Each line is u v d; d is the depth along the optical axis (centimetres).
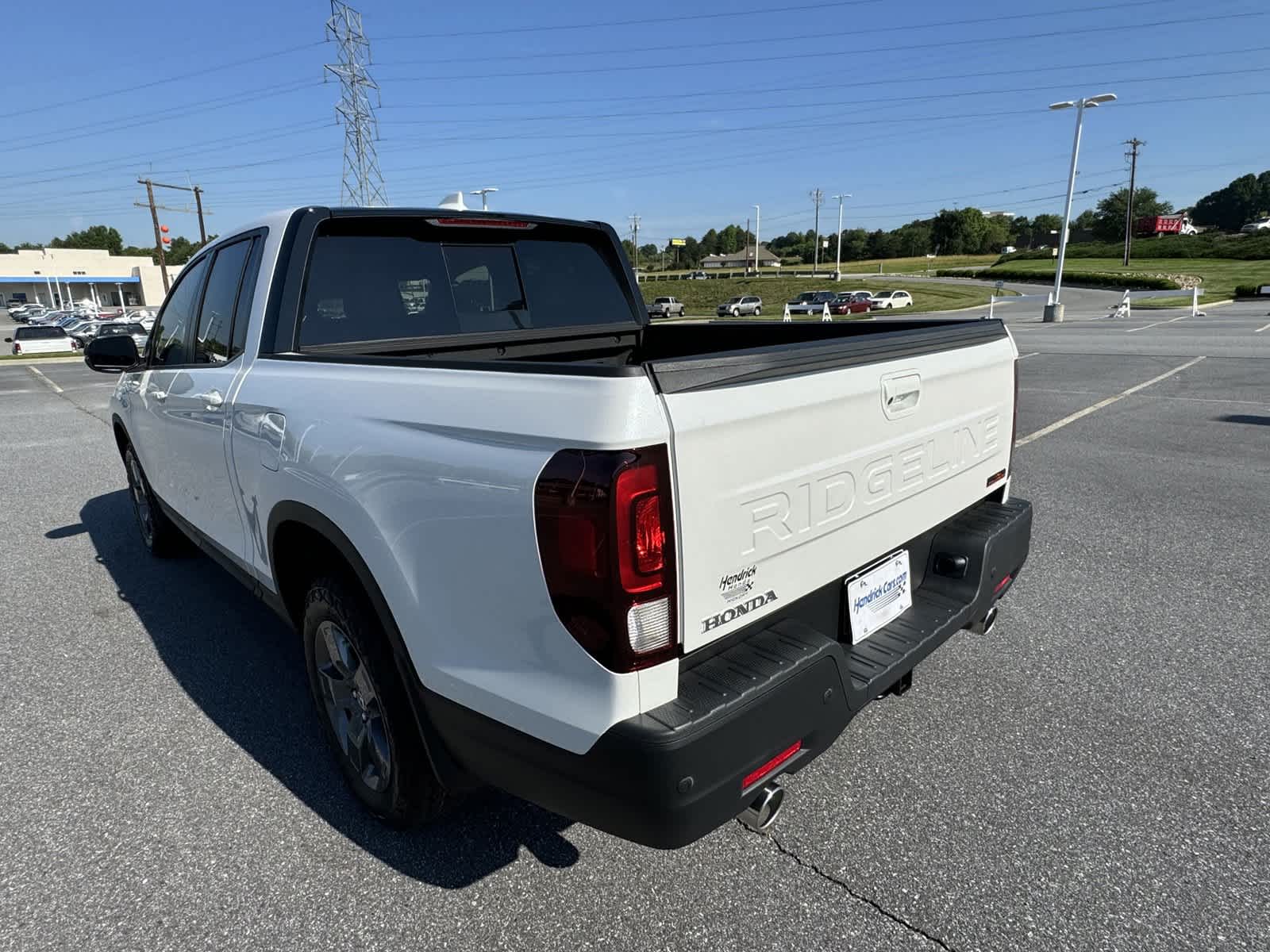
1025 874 219
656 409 151
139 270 9288
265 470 247
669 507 155
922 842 232
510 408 166
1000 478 291
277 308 271
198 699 323
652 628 156
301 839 238
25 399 1438
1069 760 270
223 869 227
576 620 156
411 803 222
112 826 246
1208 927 200
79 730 301
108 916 210
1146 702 306
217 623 399
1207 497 586
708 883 218
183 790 263
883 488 217
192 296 351
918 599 253
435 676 187
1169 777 260
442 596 182
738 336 367
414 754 215
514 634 169
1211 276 6228
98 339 402
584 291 375
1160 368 1375
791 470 182
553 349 357
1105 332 2305
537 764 170
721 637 172
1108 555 468
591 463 150
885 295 5106
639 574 152
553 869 224
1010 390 288
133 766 278
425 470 181
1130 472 662
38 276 8706
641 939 199
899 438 221
